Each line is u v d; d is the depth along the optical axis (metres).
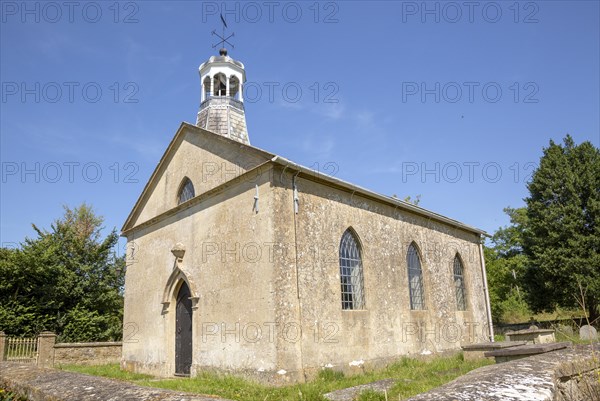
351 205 15.70
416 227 19.17
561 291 25.75
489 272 43.12
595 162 27.47
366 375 13.38
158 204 18.66
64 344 19.28
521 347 8.59
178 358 15.59
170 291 16.28
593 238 25.30
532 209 28.22
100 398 4.42
